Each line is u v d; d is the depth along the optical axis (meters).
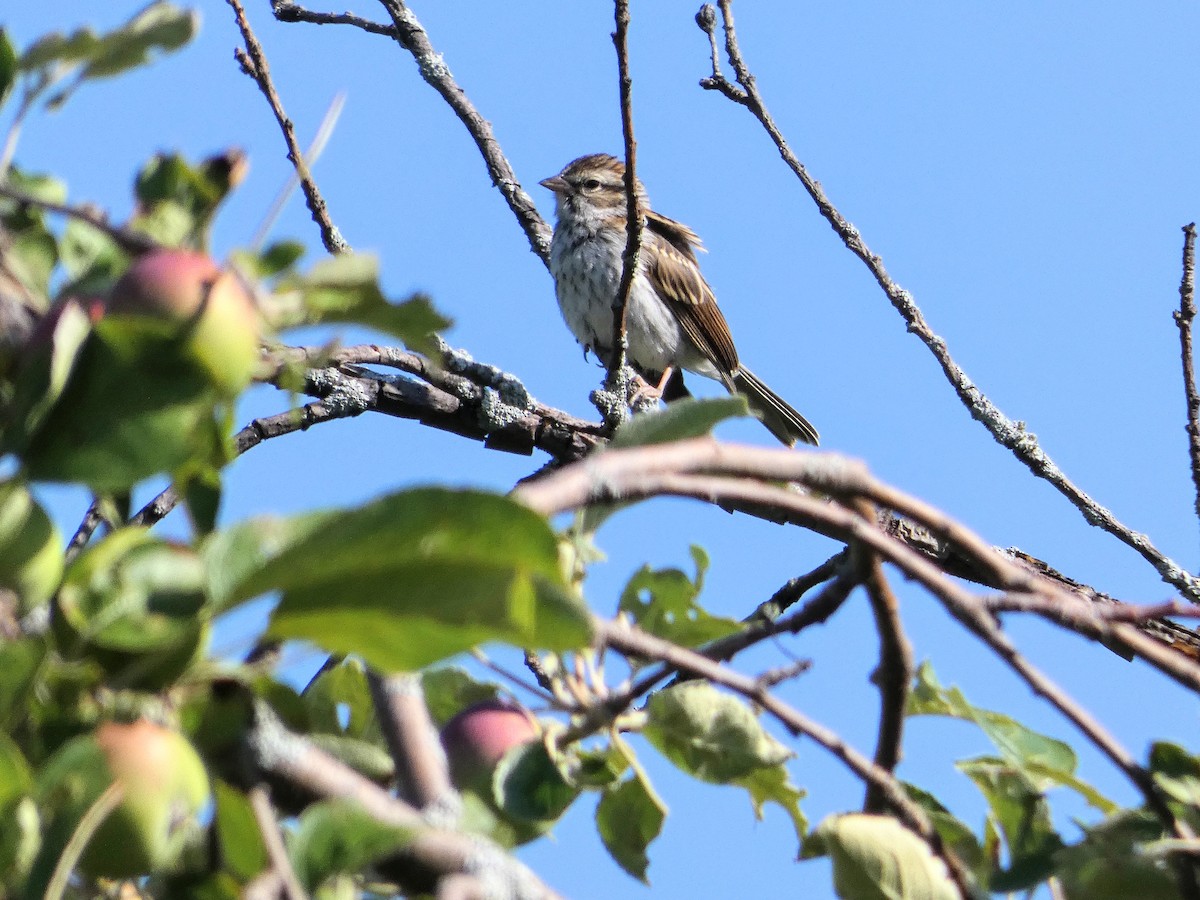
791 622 3.71
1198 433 10.13
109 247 2.64
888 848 3.17
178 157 2.60
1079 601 3.60
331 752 3.30
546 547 2.18
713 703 3.58
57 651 2.29
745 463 3.35
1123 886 3.41
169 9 2.63
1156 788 3.47
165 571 2.34
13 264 2.57
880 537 3.40
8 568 2.33
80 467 2.34
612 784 3.44
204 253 2.55
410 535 2.18
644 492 3.13
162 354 2.34
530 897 2.65
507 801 3.16
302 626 2.22
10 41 2.60
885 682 3.77
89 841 2.17
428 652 2.22
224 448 2.46
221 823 2.38
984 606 3.55
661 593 3.72
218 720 2.41
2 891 2.15
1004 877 3.43
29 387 2.34
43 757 2.24
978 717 3.77
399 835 2.36
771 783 3.78
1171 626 9.37
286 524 2.30
